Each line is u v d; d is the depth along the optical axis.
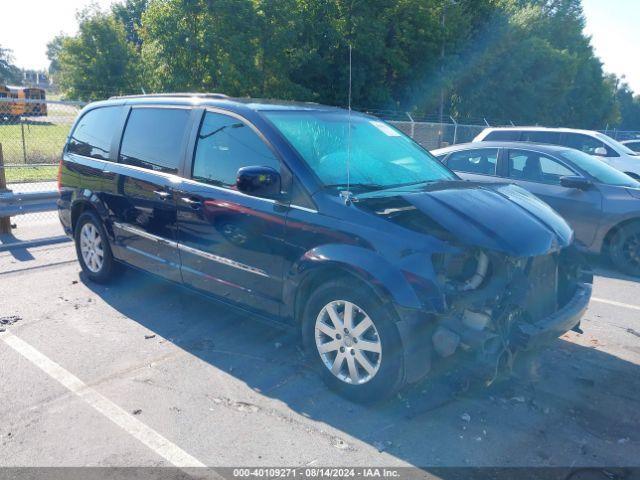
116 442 3.31
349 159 4.37
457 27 35.56
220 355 4.48
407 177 4.54
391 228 3.57
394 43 31.69
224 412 3.65
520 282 3.55
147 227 5.14
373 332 3.62
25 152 16.86
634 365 4.48
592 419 3.67
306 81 29.61
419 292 3.37
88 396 3.81
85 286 6.07
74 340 4.70
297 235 3.90
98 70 31.22
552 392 4.00
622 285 6.95
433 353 3.53
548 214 4.18
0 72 72.88
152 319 5.19
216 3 24.98
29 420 3.51
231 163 4.44
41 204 8.36
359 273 3.51
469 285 3.53
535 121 42.00
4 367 4.20
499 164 8.52
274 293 4.13
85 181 5.88
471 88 38.62
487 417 3.65
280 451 3.26
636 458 3.27
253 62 25.94
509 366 3.57
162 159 5.02
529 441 3.40
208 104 4.79
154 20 25.83
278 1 26.38
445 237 3.50
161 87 26.48
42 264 6.89
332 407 3.73
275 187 4.01
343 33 28.53
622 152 11.59
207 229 4.52
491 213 3.80
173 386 3.97
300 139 4.27
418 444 3.35
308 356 4.44
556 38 50.12
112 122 5.74
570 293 4.19
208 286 4.66
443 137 20.00
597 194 7.50
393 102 31.80
